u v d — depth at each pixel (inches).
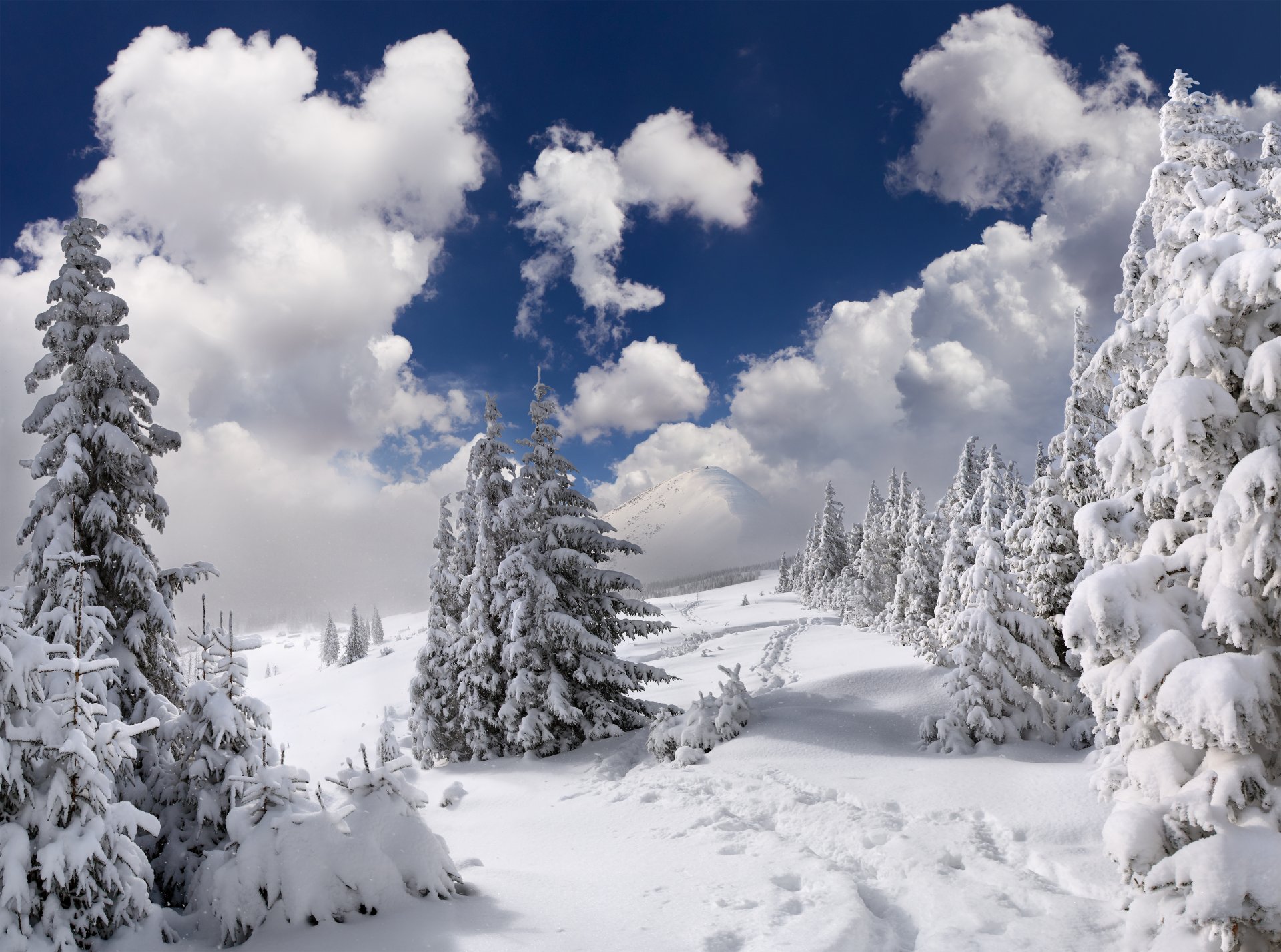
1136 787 293.6
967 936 292.5
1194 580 300.7
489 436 1032.2
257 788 339.3
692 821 479.8
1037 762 580.4
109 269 593.3
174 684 568.1
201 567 590.2
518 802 669.3
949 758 617.3
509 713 861.2
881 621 1966.0
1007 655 682.2
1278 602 265.4
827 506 3356.3
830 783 521.0
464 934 295.7
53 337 567.2
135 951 288.5
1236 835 237.0
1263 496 261.7
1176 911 253.9
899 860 371.2
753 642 2103.8
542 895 354.3
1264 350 263.0
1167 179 515.8
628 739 824.3
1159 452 285.6
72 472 526.6
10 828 276.8
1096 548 343.0
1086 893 330.3
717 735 707.4
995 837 403.5
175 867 386.0
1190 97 519.5
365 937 292.4
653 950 279.6
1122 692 275.1
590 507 970.1
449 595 1071.6
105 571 557.3
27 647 294.5
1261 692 249.3
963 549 1178.0
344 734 1957.4
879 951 282.8
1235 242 295.3
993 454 1288.1
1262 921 223.8
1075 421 864.9
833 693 870.4
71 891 280.7
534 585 884.6
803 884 352.8
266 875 310.3
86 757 284.5
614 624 942.4
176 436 602.5
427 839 346.3
